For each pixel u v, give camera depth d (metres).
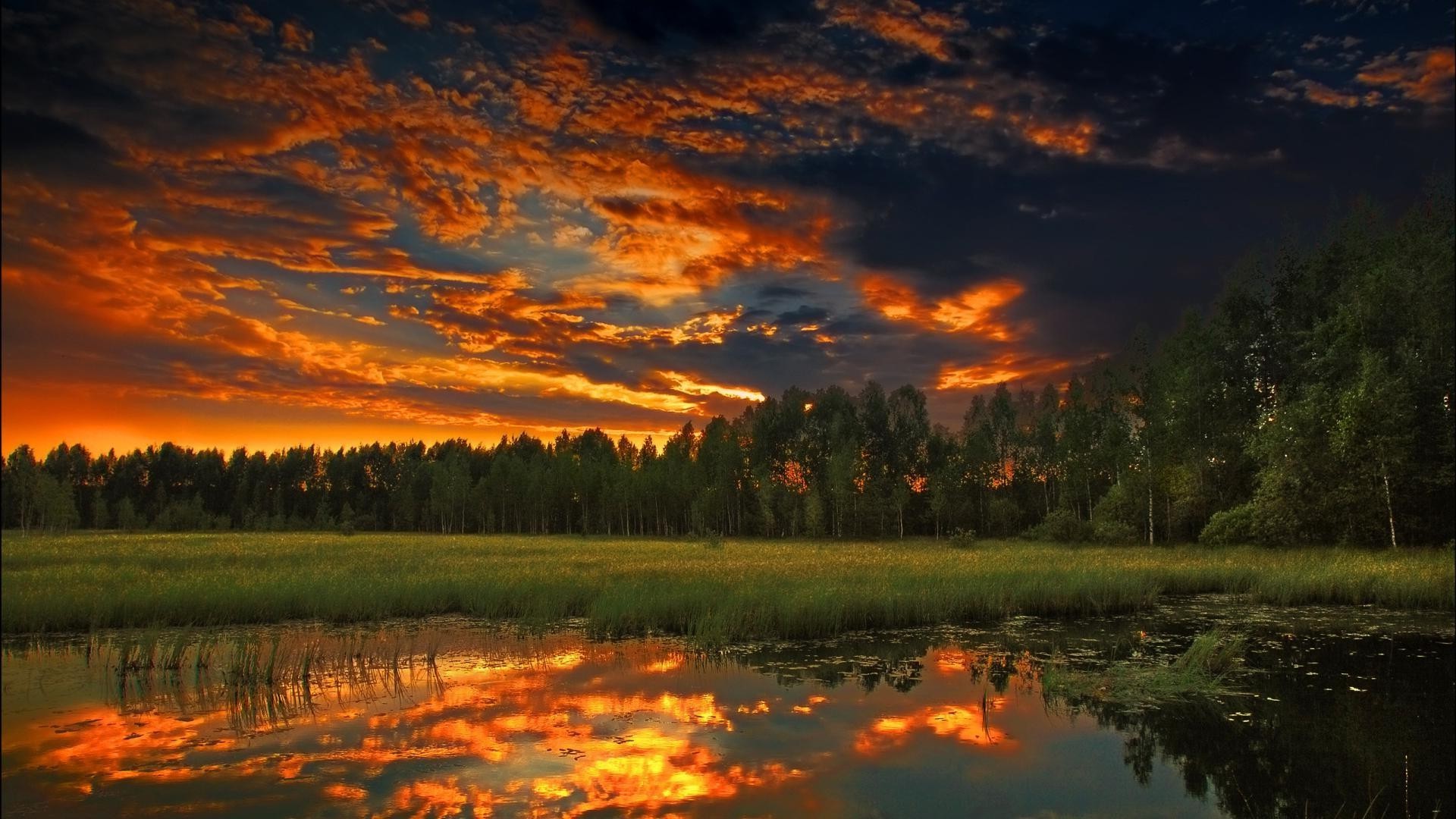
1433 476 31.31
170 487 123.06
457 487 96.50
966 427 79.81
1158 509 48.38
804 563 29.06
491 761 8.55
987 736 9.55
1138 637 16.03
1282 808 7.54
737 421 100.12
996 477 73.94
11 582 22.02
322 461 126.00
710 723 10.00
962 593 19.14
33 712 10.48
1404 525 31.77
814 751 8.95
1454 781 8.16
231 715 10.33
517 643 15.55
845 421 82.25
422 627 17.52
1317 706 10.84
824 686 11.96
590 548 46.28
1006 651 14.69
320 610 18.77
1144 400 49.38
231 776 8.09
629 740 9.29
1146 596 20.16
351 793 7.64
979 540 56.53
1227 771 8.41
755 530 79.62
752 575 23.78
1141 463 48.41
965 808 7.42
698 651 14.63
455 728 9.74
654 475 82.75
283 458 126.19
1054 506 70.75
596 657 14.09
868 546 49.34
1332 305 40.72
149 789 7.71
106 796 7.54
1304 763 8.70
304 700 11.07
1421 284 34.06
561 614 18.95
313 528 100.12
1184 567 25.27
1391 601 20.17
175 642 14.28
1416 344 33.69
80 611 17.33
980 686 11.95
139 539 59.34
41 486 80.94
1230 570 24.45
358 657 13.87
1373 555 28.44
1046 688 11.71
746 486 81.19
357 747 9.02
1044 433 70.44
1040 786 7.98
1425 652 14.32
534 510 95.00
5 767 8.34
